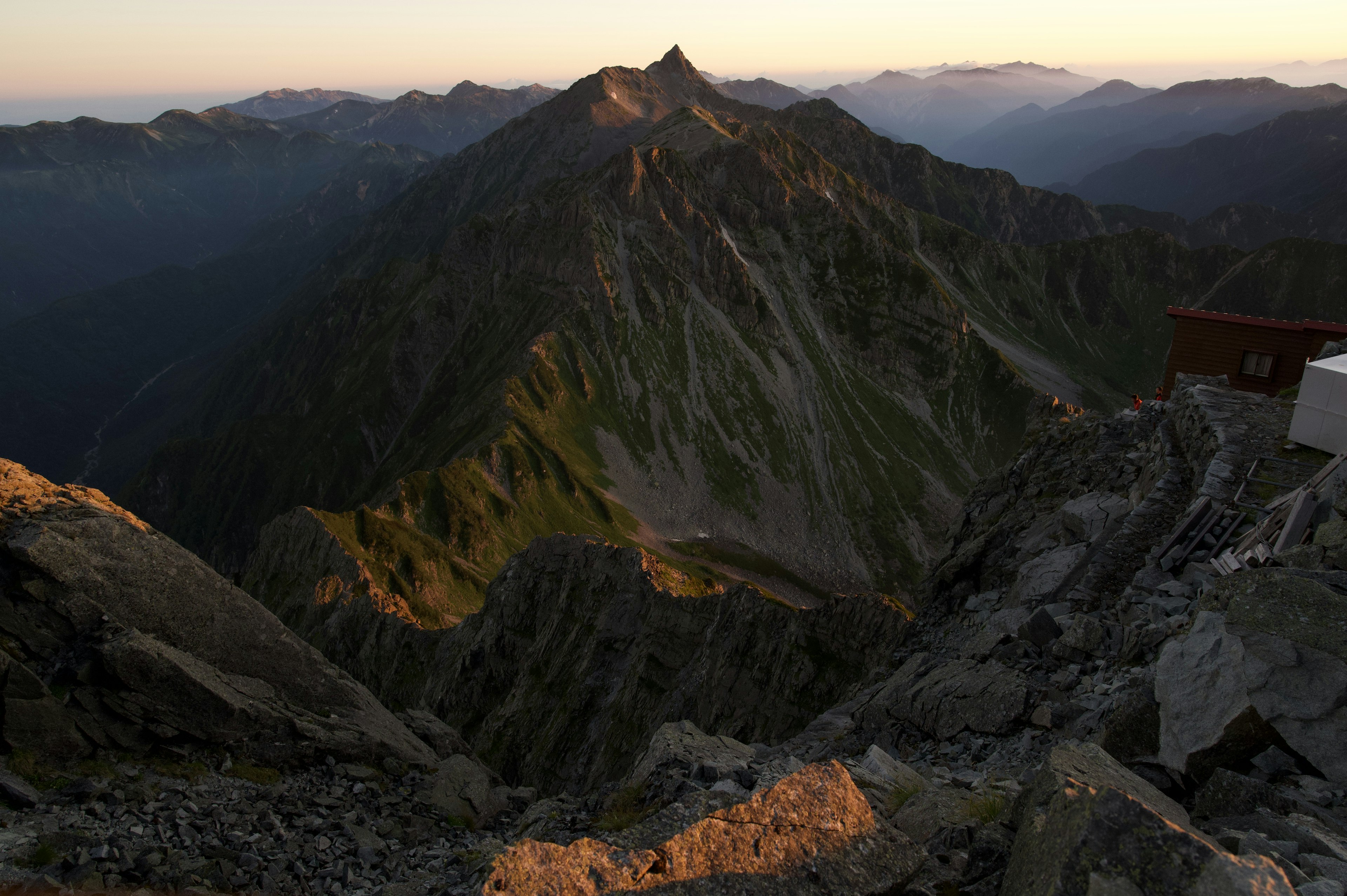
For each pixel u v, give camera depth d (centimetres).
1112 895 715
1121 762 1291
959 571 3328
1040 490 3506
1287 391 3469
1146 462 2991
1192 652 1280
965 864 1010
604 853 899
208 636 2105
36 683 1700
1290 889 693
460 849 1852
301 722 2098
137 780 1750
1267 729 1138
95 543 1942
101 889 1369
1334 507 1695
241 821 1717
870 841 995
